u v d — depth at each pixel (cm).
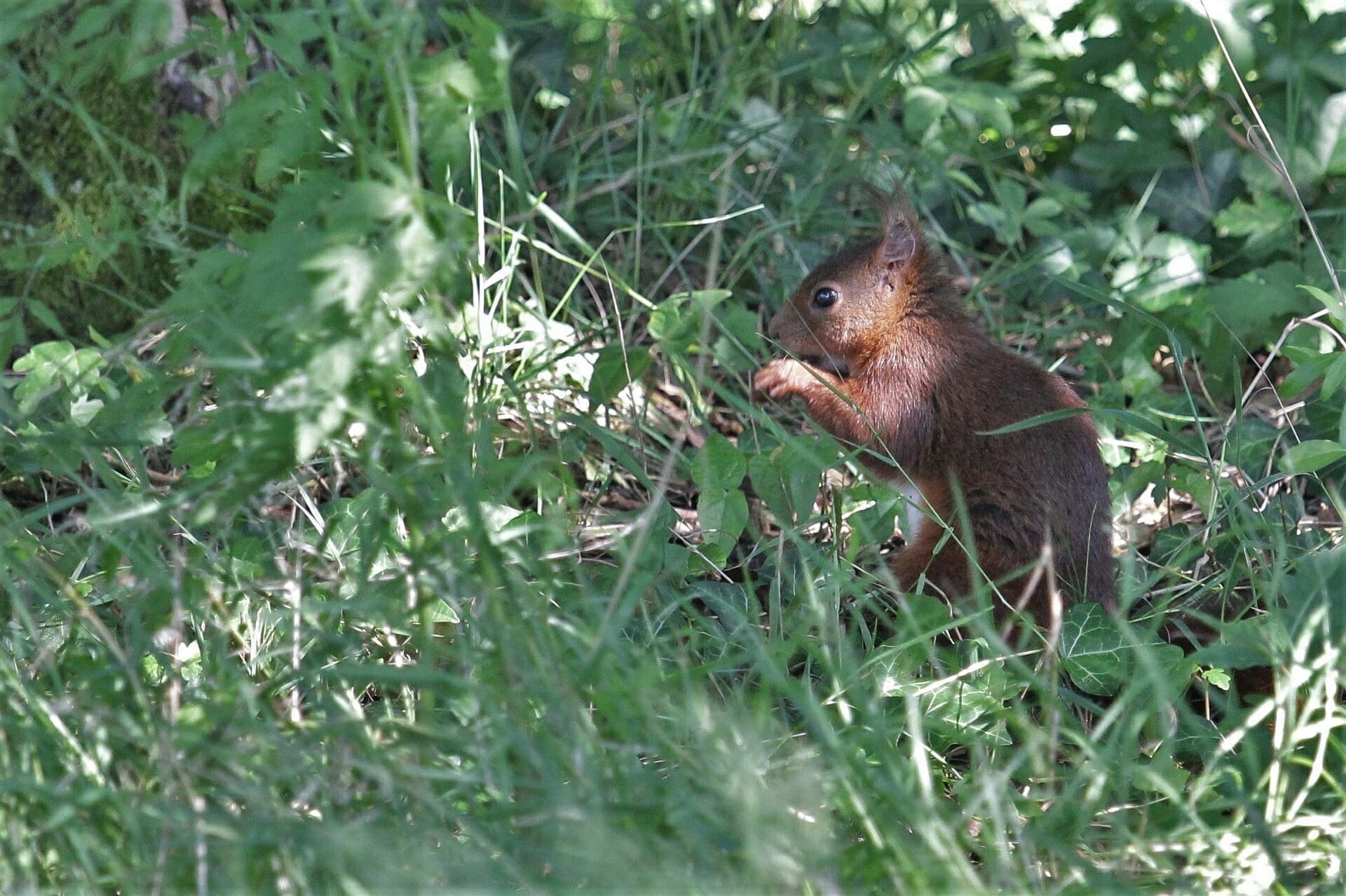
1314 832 604
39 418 760
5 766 546
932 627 739
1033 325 1120
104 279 964
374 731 586
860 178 1149
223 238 977
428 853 523
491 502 736
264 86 630
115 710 581
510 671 556
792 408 1048
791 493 807
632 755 552
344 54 574
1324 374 845
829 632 711
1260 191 1173
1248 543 796
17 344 926
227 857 499
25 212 959
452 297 636
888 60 1250
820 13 1336
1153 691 674
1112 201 1262
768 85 1260
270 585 662
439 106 565
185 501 668
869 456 940
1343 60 1191
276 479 605
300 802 538
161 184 822
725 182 1070
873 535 856
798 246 1146
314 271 543
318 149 656
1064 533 841
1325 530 884
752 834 496
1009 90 1157
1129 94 1367
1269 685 793
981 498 869
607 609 613
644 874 487
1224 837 604
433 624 677
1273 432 974
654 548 763
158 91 952
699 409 996
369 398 588
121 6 616
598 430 820
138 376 778
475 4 1175
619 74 1191
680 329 873
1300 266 1112
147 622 609
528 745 527
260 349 579
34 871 533
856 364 948
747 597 775
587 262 1098
